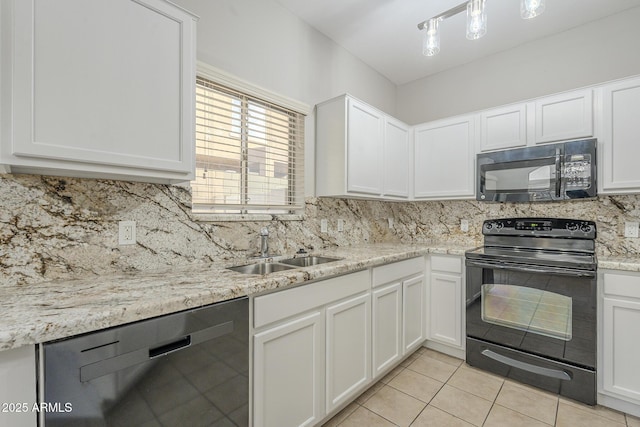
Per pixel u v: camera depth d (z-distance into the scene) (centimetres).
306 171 238
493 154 245
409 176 295
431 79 327
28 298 98
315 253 218
